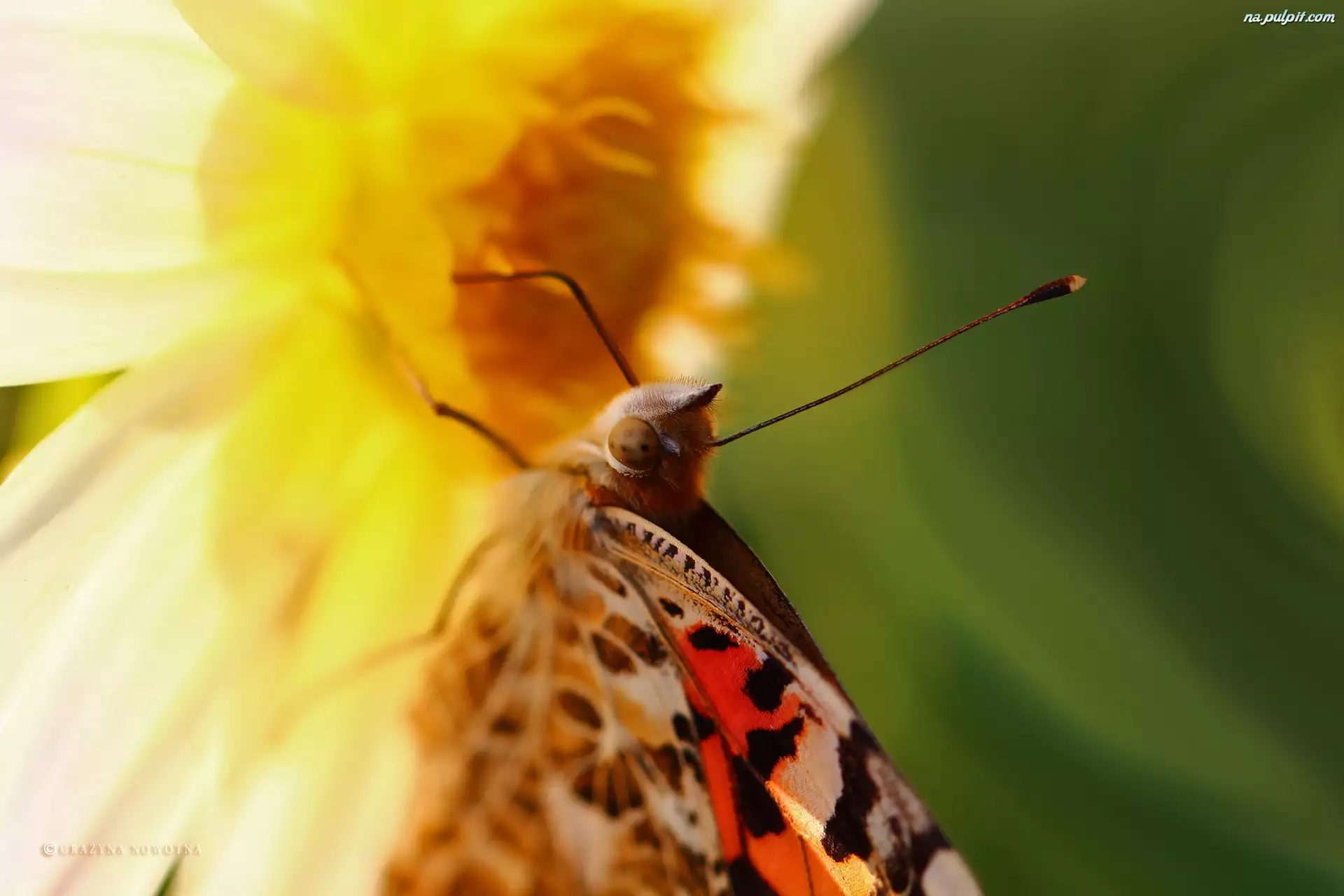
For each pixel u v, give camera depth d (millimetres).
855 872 155
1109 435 206
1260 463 204
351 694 160
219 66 154
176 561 156
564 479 161
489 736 161
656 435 158
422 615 163
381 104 160
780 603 159
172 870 155
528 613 161
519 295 165
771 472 197
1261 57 208
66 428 154
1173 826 193
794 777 156
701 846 160
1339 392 207
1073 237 207
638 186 166
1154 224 208
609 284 166
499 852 161
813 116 179
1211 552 202
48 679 152
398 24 160
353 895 159
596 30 165
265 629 158
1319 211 209
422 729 161
